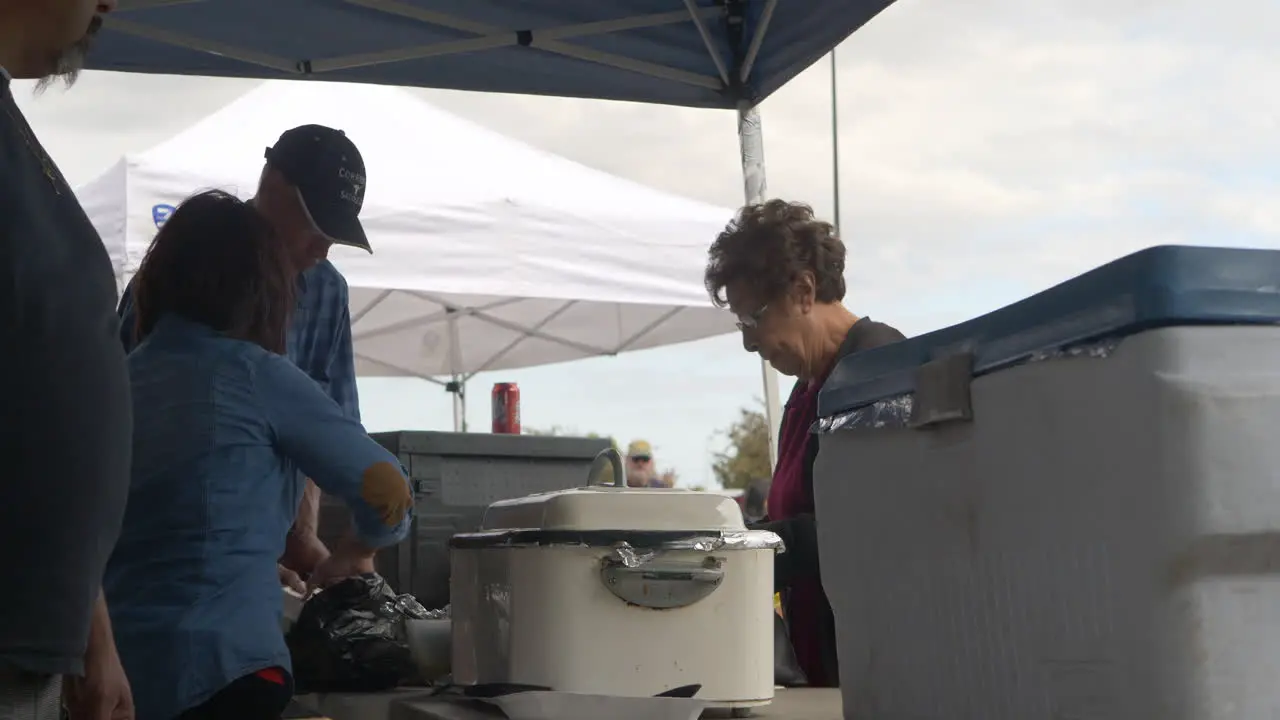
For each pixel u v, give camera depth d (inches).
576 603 53.4
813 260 81.4
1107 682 29.4
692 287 203.5
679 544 53.9
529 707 50.3
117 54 132.6
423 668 68.9
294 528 86.8
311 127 86.4
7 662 38.5
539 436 95.0
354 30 131.0
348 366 96.7
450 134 198.5
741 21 136.4
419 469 89.6
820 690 69.4
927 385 36.6
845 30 126.8
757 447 831.1
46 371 39.9
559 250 193.8
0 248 39.3
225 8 125.6
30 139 42.4
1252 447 27.2
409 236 183.8
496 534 57.5
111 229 164.1
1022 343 32.5
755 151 141.6
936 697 37.0
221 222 62.3
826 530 44.3
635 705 49.9
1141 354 28.0
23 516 39.2
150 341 61.1
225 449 57.7
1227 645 27.2
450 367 311.1
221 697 55.0
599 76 141.7
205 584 56.1
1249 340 27.5
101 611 48.3
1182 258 27.4
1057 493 31.1
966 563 35.3
